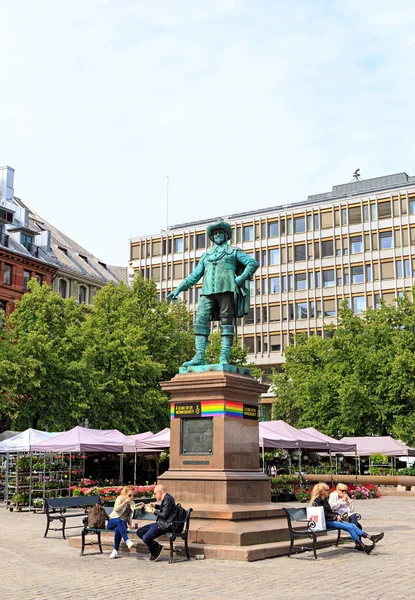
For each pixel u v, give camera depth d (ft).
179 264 268.82
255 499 46.55
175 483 46.24
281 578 33.83
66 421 127.34
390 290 231.71
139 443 96.48
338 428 147.84
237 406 47.47
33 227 220.23
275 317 250.16
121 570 36.88
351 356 145.79
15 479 92.22
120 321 144.77
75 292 211.41
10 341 132.26
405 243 231.91
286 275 250.98
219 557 40.11
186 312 177.37
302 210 252.42
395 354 140.15
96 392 128.77
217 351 158.30
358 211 242.17
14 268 187.11
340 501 48.85
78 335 136.67
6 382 120.37
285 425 102.99
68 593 30.50
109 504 56.29
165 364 147.74
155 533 39.45
